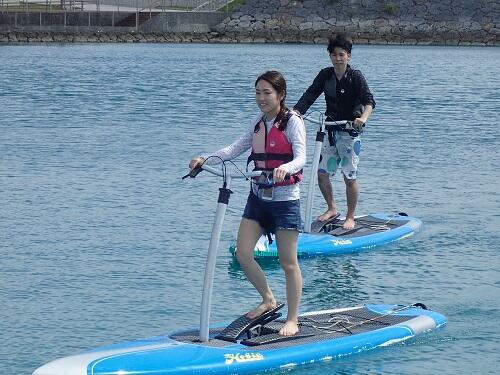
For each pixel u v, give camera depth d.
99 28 87.44
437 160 24.12
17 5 92.06
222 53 72.69
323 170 16.20
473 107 37.28
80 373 9.45
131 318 11.95
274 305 10.82
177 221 17.06
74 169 22.06
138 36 88.50
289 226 10.45
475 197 19.58
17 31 84.38
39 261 14.37
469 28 90.56
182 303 12.54
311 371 10.25
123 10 93.25
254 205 10.57
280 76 10.51
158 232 16.25
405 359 10.68
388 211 18.22
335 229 16.06
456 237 16.31
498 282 13.70
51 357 10.63
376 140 27.59
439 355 10.84
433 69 58.41
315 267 14.45
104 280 13.48
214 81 47.81
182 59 64.75
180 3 97.81
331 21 91.56
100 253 14.86
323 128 15.63
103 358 9.73
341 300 12.84
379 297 12.97
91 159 23.48
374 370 10.36
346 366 10.43
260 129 10.57
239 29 91.12
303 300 12.84
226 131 29.08
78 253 14.84
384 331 11.15
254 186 10.52
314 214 17.91
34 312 12.09
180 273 13.88
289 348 10.41
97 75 50.75
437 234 16.50
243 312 12.23
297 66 58.59
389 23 91.06
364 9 92.00
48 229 16.33
